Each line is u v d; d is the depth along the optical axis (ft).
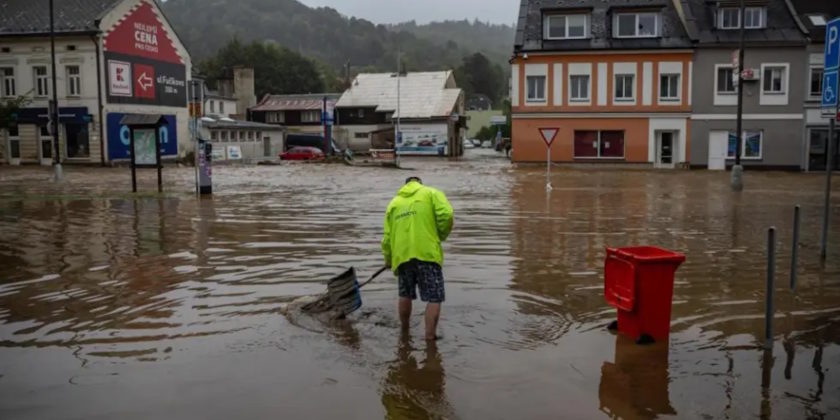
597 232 42.96
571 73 130.41
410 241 20.63
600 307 23.86
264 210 55.93
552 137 76.13
